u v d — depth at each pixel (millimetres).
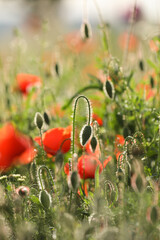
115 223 852
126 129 990
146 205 829
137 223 823
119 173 882
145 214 826
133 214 844
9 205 873
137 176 838
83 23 1114
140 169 869
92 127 913
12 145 842
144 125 1047
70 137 937
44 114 1010
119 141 993
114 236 817
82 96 901
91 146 900
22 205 875
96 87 1135
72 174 842
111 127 1076
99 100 1149
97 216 847
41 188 881
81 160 932
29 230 846
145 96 1103
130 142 925
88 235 828
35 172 921
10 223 867
